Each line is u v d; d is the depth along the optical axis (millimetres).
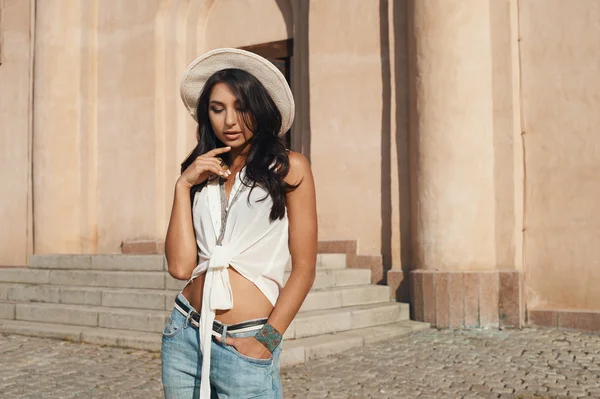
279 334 2309
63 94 11641
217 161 2424
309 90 9797
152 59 11133
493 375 5801
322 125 9672
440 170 8289
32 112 11891
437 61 8312
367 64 9398
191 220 2479
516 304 8141
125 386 5496
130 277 8367
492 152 8391
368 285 8938
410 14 8672
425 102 8398
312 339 6938
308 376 5797
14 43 12398
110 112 11555
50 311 8266
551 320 8188
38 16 11742
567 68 8289
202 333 2289
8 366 6266
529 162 8484
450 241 8266
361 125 9406
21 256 12148
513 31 8422
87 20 11711
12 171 12305
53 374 5930
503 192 8359
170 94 11188
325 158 9625
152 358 6543
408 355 6652
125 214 11312
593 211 8125
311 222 2426
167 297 7641
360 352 6809
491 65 8438
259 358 2283
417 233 8547
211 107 2424
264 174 2361
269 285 2395
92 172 11617
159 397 5176
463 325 8141
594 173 8125
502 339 7488
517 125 8453
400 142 9023
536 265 8406
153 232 11031
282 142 2463
